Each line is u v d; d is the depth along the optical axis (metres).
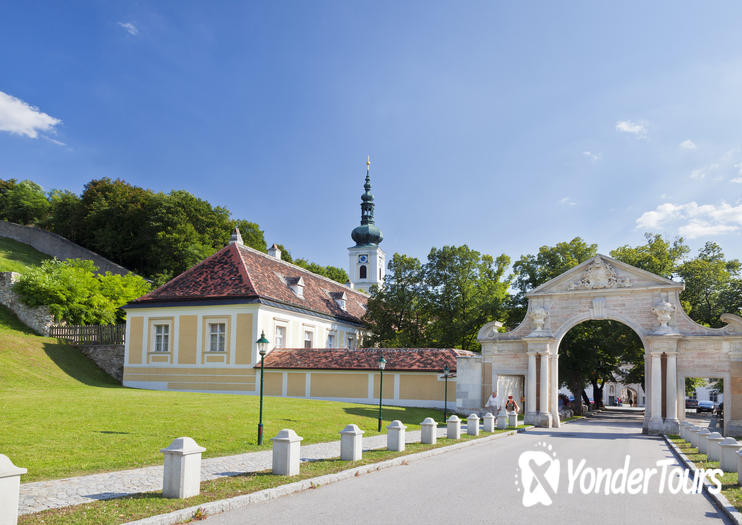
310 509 10.23
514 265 49.56
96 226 79.12
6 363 35.81
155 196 77.25
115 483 11.61
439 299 49.72
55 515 8.95
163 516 9.00
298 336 44.50
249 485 11.63
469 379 36.06
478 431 26.34
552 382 35.62
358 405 33.38
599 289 34.78
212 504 9.86
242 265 43.06
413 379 36.88
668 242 47.16
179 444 10.51
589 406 63.62
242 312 39.38
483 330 37.06
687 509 11.21
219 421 21.41
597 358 48.22
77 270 53.97
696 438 23.39
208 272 43.50
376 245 98.69
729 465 15.44
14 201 94.06
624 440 26.97
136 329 42.09
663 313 32.91
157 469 13.23
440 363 36.78
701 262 44.44
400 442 18.19
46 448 14.81
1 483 7.62
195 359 40.12
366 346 52.31
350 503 10.79
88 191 82.75
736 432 30.89
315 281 56.78
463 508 10.59
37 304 47.31
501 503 11.13
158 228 73.31
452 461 17.22
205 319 40.28
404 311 51.62
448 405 36.09
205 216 77.62
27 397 24.45
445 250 50.03
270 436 19.56
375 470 14.98
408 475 14.28
